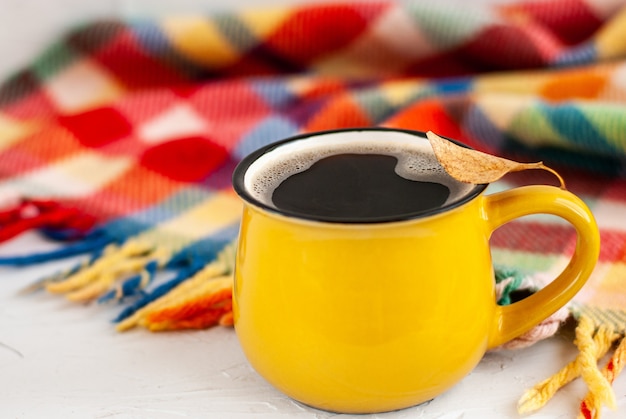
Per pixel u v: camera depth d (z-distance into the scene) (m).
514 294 0.46
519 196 0.40
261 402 0.42
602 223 0.54
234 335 0.47
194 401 0.43
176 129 0.70
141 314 0.47
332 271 0.38
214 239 0.53
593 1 0.75
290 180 0.42
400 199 0.40
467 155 0.40
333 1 0.77
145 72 0.78
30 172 0.62
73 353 0.46
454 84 0.69
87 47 0.77
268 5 0.83
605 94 0.64
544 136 0.60
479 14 0.73
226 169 0.63
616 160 0.59
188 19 0.76
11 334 0.47
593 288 0.47
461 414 0.41
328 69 0.78
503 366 0.44
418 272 0.38
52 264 0.53
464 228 0.39
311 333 0.39
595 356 0.43
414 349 0.39
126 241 0.54
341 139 0.45
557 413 0.41
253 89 0.72
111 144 0.67
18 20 0.75
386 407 0.40
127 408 0.42
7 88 0.76
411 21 0.74
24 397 0.43
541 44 0.71
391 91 0.68
